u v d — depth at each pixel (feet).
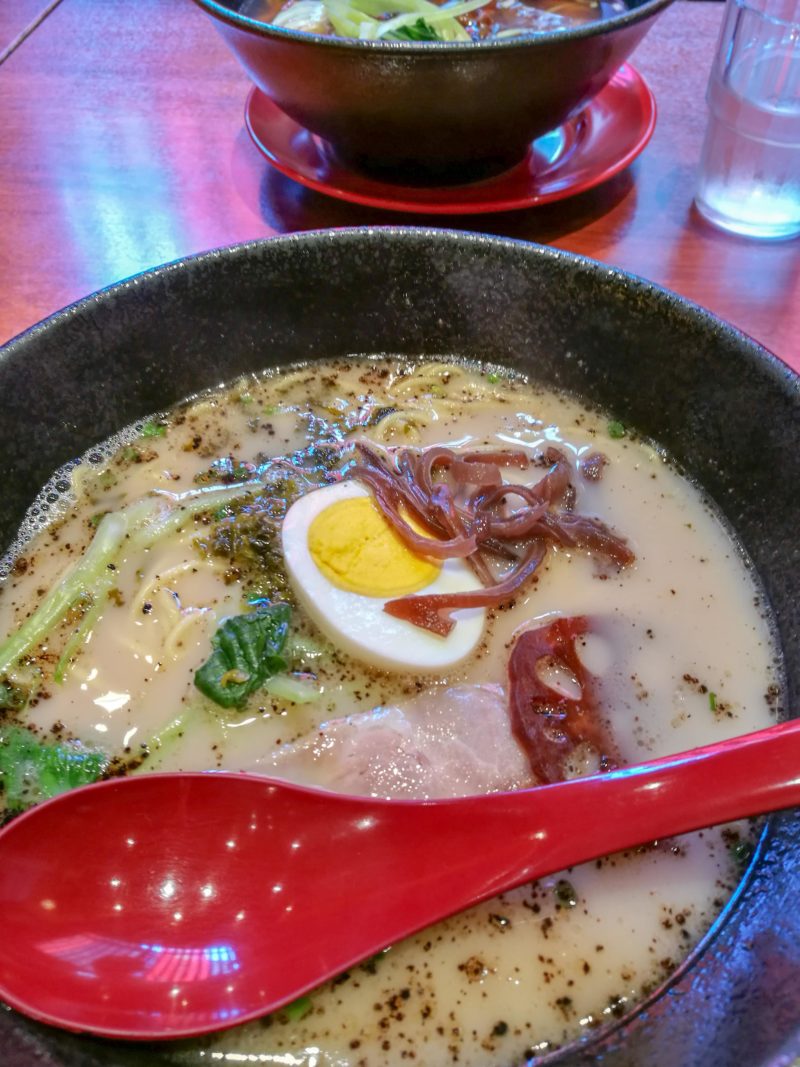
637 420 0.75
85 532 0.69
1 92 1.12
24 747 0.57
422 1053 0.46
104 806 0.48
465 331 0.79
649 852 0.53
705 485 0.71
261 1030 0.46
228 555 0.68
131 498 0.71
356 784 0.56
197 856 0.49
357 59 0.74
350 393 0.80
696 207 0.96
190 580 0.67
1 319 0.82
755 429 0.64
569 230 0.93
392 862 0.48
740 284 0.87
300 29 1.04
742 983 0.42
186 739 0.58
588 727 0.59
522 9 1.13
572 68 0.78
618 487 0.72
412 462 0.71
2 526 0.67
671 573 0.67
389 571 0.65
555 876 0.52
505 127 0.83
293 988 0.45
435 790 0.55
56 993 0.43
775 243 0.92
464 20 1.10
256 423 0.78
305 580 0.65
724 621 0.64
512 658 0.61
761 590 0.65
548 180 0.91
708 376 0.66
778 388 0.60
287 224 0.94
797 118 0.84
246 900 0.48
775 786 0.47
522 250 0.71
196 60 1.19
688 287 0.86
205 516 0.71
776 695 0.60
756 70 0.86
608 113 0.99
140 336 0.71
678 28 1.23
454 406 0.79
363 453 0.72
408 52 0.73
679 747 0.58
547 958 0.49
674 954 0.49
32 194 0.97
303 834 0.49
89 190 0.98
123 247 0.91
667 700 0.60
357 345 0.81
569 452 0.75
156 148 1.04
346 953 0.46
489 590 0.64
